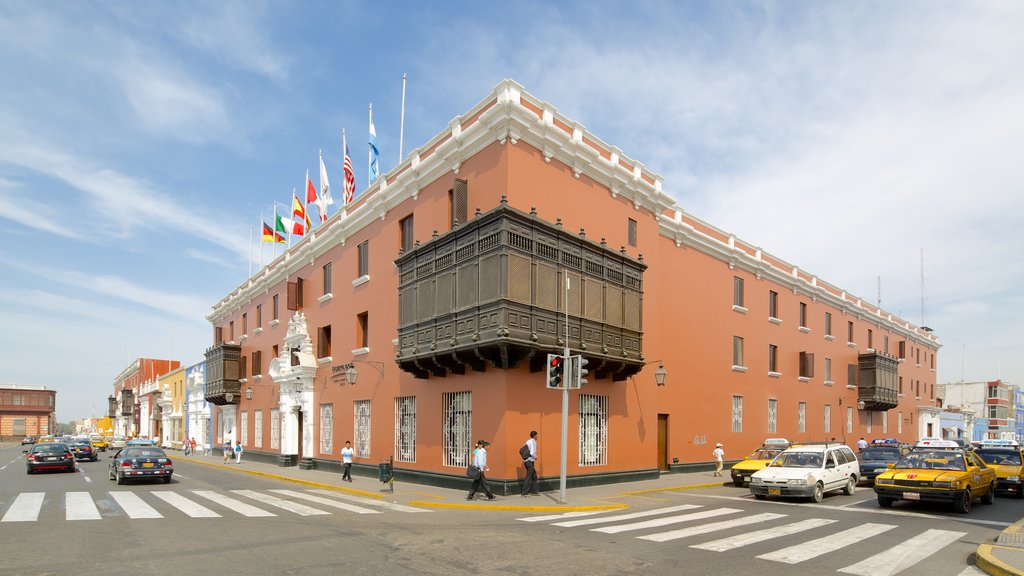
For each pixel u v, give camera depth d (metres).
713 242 29.08
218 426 44.97
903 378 51.03
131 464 21.62
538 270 18.06
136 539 11.20
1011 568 8.88
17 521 13.16
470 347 17.58
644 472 22.81
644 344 23.84
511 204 18.34
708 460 27.75
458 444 19.52
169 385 62.69
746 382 31.09
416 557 9.87
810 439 36.28
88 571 8.90
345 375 26.23
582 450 20.47
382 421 23.41
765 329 33.16
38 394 101.31
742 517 14.50
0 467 33.12
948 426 61.47
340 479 23.19
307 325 30.75
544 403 19.03
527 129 19.03
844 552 10.56
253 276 40.12
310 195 34.28
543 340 17.91
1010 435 75.62
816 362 38.09
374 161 27.98
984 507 16.92
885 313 49.44
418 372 20.84
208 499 17.38
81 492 18.84
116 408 107.25
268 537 11.49
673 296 26.73
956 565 9.77
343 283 27.42
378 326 24.22
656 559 9.83
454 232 18.89
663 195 25.31
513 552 10.27
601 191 22.23
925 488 15.50
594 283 20.17
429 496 17.67
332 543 10.96
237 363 40.59
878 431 45.44
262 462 34.81
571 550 10.45
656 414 24.17
